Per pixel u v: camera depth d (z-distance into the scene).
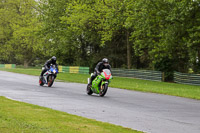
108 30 101.19
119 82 66.44
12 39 159.25
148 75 87.62
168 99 37.22
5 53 170.62
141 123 20.30
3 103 24.17
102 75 36.72
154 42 79.44
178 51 83.44
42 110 21.81
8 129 14.60
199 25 68.81
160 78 83.06
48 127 15.85
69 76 82.31
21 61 188.00
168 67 83.69
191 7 64.88
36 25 147.00
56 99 30.75
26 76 76.00
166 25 74.81
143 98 36.91
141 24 78.00
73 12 108.69
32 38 147.50
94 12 104.12
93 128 16.58
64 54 124.44
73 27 106.12
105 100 32.56
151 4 73.62
